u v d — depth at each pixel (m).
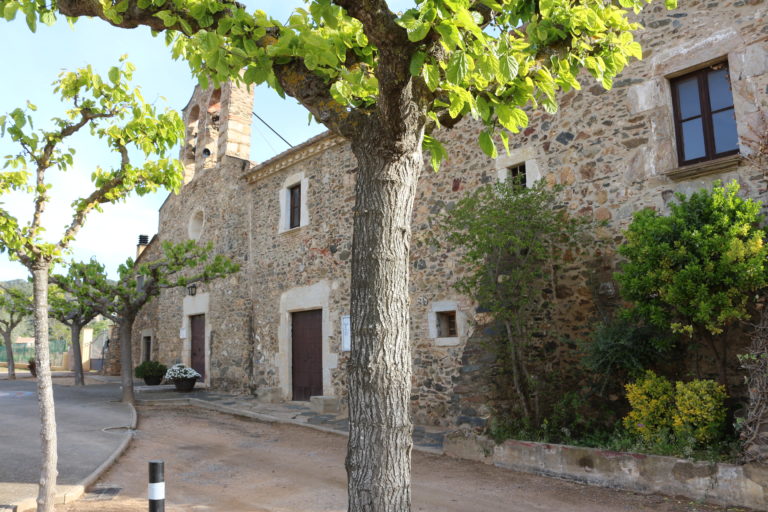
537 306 6.67
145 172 5.25
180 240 16.00
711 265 4.73
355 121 2.76
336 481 5.39
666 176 5.96
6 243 4.58
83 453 6.45
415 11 2.39
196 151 15.88
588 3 3.22
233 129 14.23
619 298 6.20
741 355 4.53
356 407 2.53
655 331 5.40
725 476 4.12
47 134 4.82
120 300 11.88
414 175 2.76
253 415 9.58
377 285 2.57
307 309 10.91
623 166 6.36
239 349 12.84
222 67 2.90
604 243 6.42
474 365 6.28
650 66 6.23
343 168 10.30
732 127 5.63
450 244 8.05
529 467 5.37
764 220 5.11
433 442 6.76
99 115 5.02
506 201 6.12
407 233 2.69
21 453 6.50
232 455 6.59
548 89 3.02
